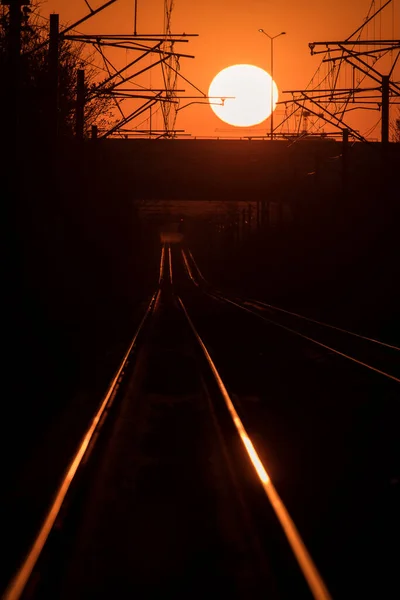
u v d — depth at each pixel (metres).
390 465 38.59
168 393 63.84
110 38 96.00
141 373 76.50
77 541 26.98
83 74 130.88
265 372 76.94
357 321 149.62
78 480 33.03
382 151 127.19
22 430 49.06
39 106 114.94
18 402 58.81
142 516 29.94
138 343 104.06
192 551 25.92
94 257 163.38
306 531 27.61
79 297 129.88
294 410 55.44
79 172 133.62
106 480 35.41
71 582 23.44
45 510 29.56
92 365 83.19
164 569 24.36
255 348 100.06
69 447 43.88
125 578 23.67
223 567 24.31
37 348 85.75
